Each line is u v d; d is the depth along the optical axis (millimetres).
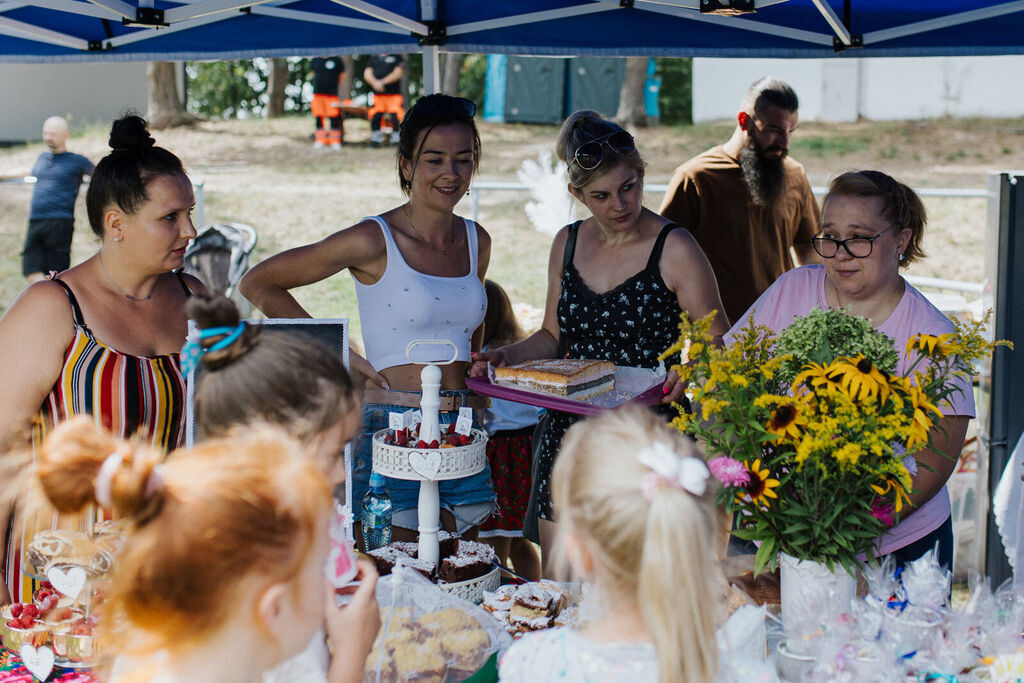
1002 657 1858
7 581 2342
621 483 1402
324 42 4391
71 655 2016
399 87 15914
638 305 3201
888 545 2494
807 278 2799
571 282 3326
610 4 3955
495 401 3680
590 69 16141
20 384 2332
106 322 2432
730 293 4574
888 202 2529
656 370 3189
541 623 2154
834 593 1978
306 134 16688
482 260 3494
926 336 2057
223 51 4434
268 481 1288
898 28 4008
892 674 1783
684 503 1378
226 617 1270
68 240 8523
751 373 2055
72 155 8492
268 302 3256
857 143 14992
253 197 13078
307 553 1305
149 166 2369
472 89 19875
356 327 9219
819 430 1884
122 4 3141
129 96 14484
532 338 3432
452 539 2531
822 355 1998
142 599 1251
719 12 2996
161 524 1255
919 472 2385
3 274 9219
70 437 1370
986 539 3773
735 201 4500
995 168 13836
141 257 2434
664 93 17547
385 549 2496
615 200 3119
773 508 1999
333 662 1579
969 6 3922
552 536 3236
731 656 1588
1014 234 3545
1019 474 3033
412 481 2924
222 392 1578
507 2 4043
